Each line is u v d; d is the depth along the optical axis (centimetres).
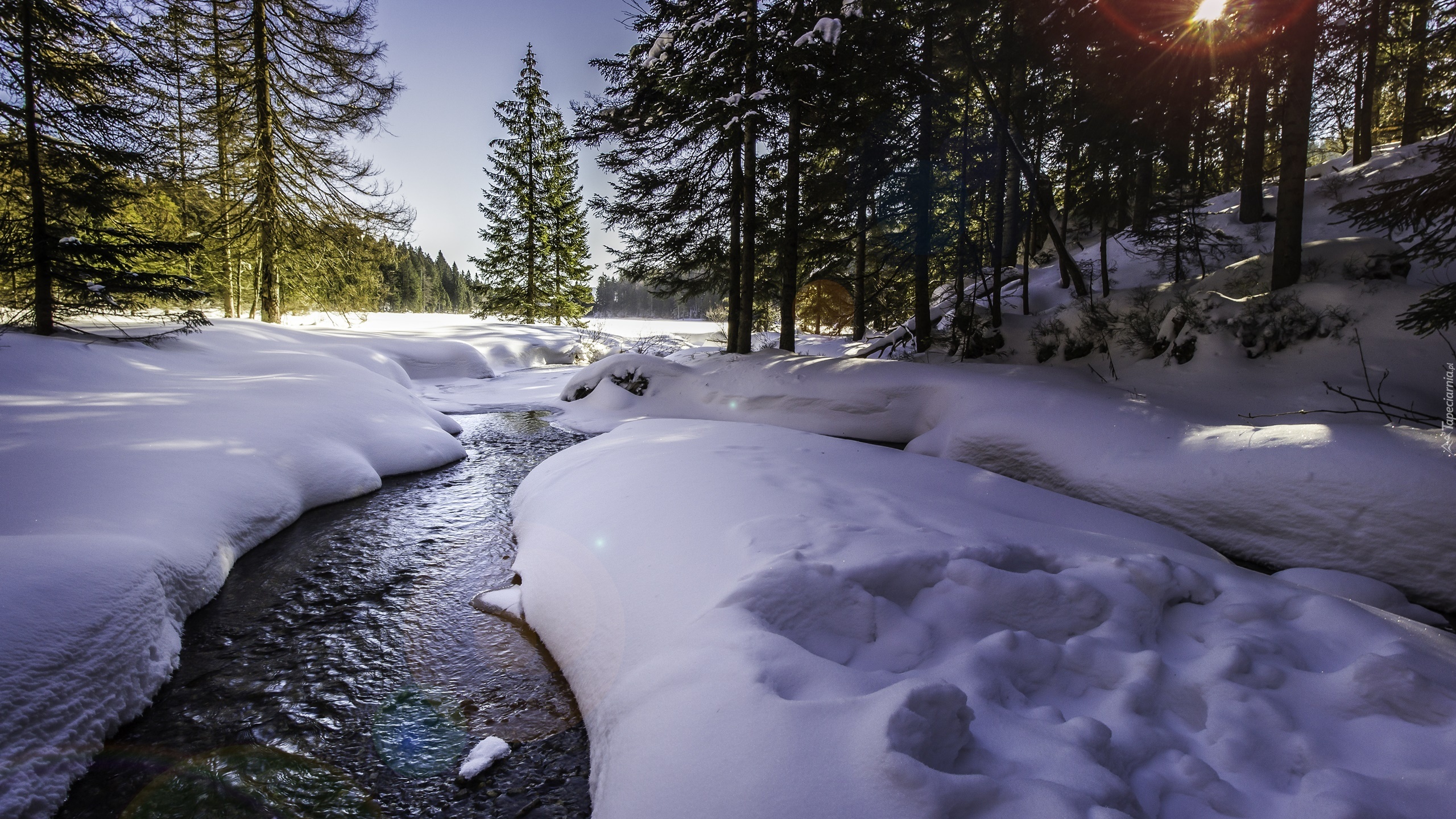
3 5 888
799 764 204
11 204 1073
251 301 2591
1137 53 1105
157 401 734
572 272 3153
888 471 621
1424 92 1633
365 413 923
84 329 1146
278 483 645
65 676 300
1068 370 1062
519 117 2900
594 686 330
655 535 437
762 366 1277
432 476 852
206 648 408
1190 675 281
